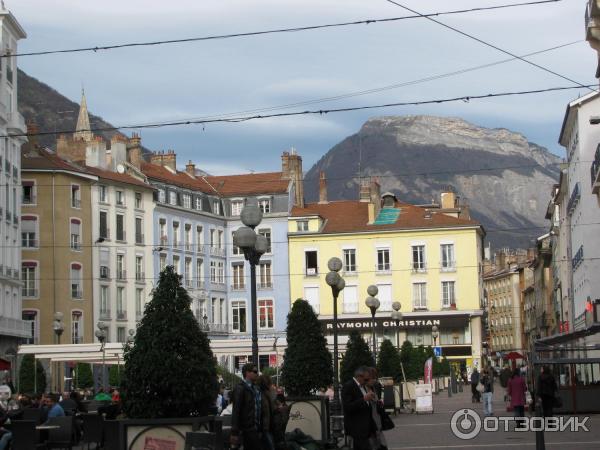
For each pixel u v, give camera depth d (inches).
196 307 3479.3
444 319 3494.1
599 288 2539.4
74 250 3029.0
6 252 2576.3
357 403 667.4
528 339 5698.8
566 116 2753.4
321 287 3572.8
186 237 3501.5
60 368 2554.1
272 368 2000.5
